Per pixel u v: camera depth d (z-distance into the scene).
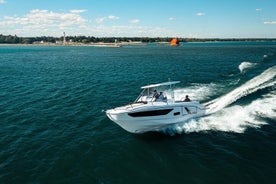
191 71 49.84
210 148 16.58
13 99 29.19
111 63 71.12
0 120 22.05
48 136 18.81
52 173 14.03
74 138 18.45
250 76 38.34
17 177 13.66
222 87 32.22
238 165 14.58
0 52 138.50
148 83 38.12
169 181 13.38
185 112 20.00
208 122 20.28
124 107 19.03
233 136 18.12
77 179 13.52
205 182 13.21
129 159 15.56
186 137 18.23
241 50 125.69
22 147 17.02
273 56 74.12
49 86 36.81
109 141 17.95
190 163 14.94
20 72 52.62
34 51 151.75
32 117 22.88
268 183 13.00
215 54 99.69
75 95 31.03
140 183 13.23
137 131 19.06
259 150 16.19
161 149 16.69
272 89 28.69
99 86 36.41
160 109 18.80
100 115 23.36
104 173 14.09
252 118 20.91
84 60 83.06
